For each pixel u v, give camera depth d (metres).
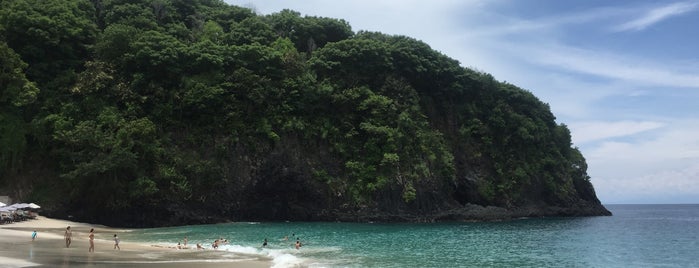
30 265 21.41
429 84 79.00
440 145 72.75
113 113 54.09
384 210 63.56
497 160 79.81
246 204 59.56
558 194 84.88
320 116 67.31
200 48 63.03
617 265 29.16
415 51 77.88
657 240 44.22
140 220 51.91
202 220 55.59
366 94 69.06
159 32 64.56
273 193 61.00
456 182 74.50
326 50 72.56
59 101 54.25
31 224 45.19
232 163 59.25
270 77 65.44
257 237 41.38
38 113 53.16
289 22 81.12
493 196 76.25
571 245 39.34
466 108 81.19
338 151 65.69
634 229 58.28
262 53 65.31
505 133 82.12
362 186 63.69
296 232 46.72
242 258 27.17
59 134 50.84
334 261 27.58
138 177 51.91
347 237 42.69
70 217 51.00
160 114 57.53
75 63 58.44
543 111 91.75
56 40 56.19
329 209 62.47
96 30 62.22
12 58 51.28
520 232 51.28
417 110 71.69
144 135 53.50
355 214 62.22
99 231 44.94
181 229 49.19
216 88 59.44
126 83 57.62
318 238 41.47
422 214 66.38
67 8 60.88
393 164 64.44
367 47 72.38
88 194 51.16
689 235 49.88
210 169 56.59
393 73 74.31
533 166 82.38
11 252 25.81
